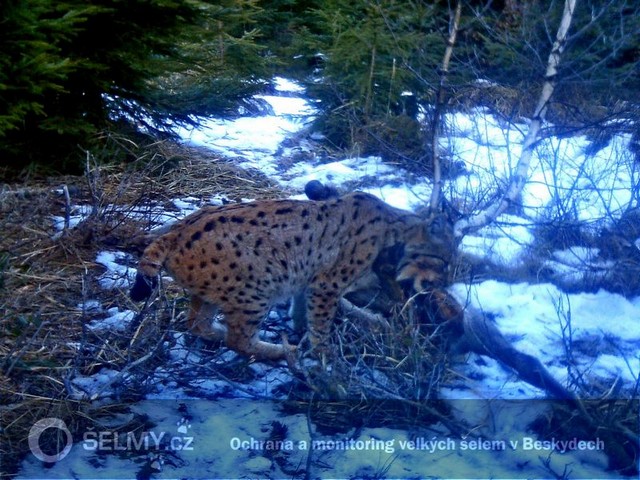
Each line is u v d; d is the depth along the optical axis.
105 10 3.39
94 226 2.96
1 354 2.29
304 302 2.58
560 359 2.46
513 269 2.91
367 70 4.32
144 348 2.34
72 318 2.49
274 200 2.44
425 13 4.58
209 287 2.31
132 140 3.84
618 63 5.12
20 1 3.15
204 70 4.29
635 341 2.57
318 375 2.25
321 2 5.91
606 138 4.01
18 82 3.22
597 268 2.89
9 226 2.97
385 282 2.52
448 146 3.81
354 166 4.04
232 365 2.36
